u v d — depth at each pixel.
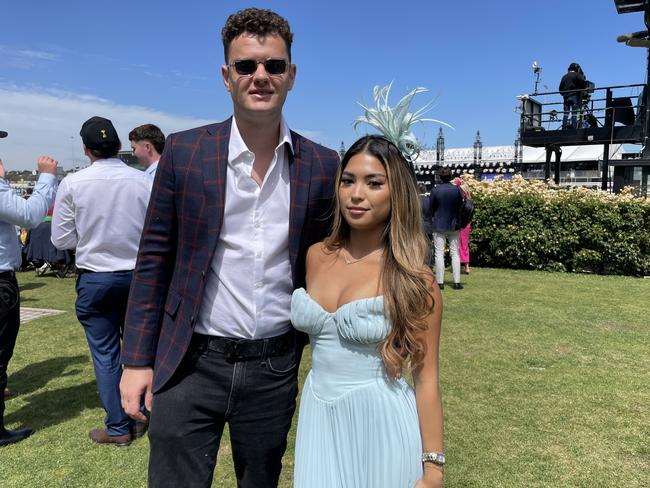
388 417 1.65
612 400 3.93
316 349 1.80
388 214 1.76
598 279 9.34
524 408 3.79
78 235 3.28
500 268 10.89
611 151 25.78
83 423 3.68
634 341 5.41
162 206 1.81
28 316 6.83
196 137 1.82
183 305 1.79
